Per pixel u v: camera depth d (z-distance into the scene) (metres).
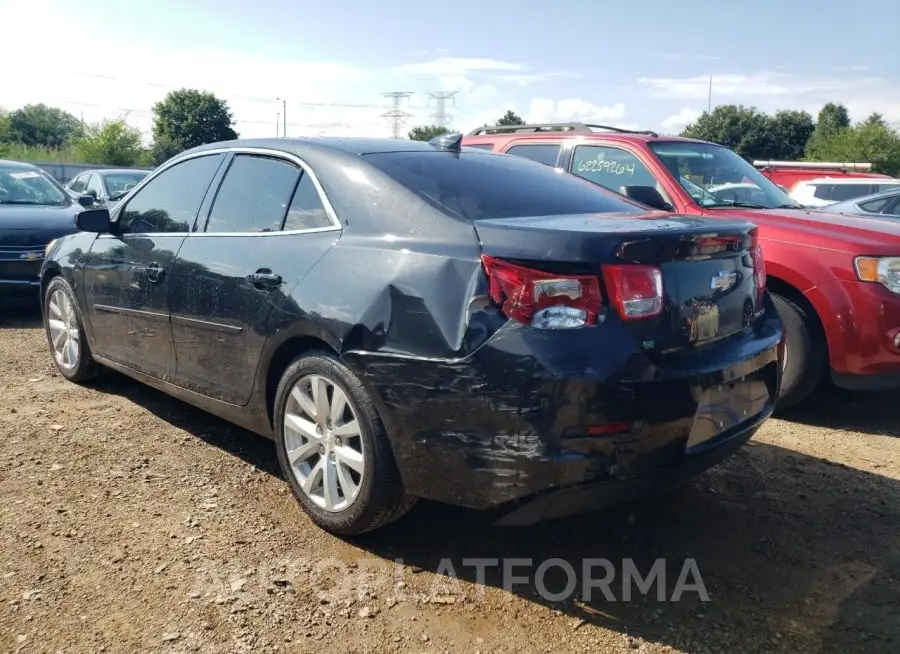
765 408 3.55
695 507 3.85
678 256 3.03
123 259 4.67
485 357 2.80
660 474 2.91
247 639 2.72
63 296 5.45
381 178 3.47
